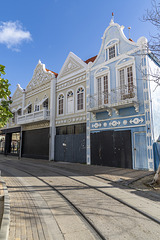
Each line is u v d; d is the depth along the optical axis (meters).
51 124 19.50
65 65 19.42
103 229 3.71
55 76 20.98
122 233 3.55
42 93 22.20
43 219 4.18
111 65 14.42
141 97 12.10
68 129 18.11
